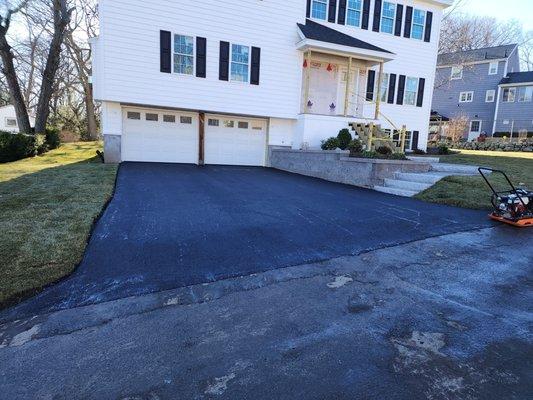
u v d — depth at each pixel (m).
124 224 5.85
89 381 2.39
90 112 29.95
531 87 30.78
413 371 2.53
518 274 4.34
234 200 8.12
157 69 13.57
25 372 2.47
